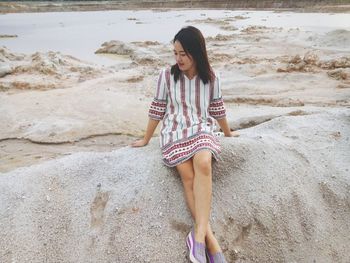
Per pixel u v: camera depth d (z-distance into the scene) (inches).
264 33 730.2
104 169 145.0
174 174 135.3
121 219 126.9
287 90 348.8
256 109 289.6
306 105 303.1
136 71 430.0
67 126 266.7
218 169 138.8
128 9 1760.6
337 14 1117.7
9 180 146.0
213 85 135.8
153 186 132.6
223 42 650.2
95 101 314.0
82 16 1380.4
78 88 351.9
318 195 146.8
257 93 343.6
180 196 130.7
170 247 120.2
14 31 907.4
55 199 137.0
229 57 509.0
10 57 478.9
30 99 320.2
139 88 354.9
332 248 134.9
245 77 396.8
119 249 121.2
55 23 1108.5
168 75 136.3
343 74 376.5
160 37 778.2
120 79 382.6
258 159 146.1
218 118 145.1
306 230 135.6
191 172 123.9
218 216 128.9
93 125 268.7
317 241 134.7
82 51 618.8
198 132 127.3
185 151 125.0
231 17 1165.7
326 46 558.6
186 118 132.4
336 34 589.3
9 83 362.3
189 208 127.0
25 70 412.2
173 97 135.3
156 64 489.4
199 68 129.2
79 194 138.2
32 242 125.2
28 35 830.5
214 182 136.7
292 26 868.0
